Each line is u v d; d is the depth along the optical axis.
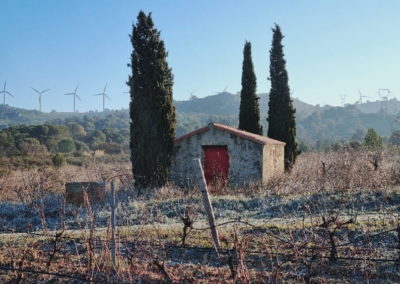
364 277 7.84
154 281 7.66
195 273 8.09
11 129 61.84
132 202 15.81
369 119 132.25
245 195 17.17
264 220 12.62
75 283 7.86
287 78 27.34
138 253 8.87
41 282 7.96
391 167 19.34
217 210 14.81
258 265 8.50
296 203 14.97
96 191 16.31
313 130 130.12
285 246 9.34
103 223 13.49
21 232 12.80
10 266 8.67
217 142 20.75
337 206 14.28
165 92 19.50
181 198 16.42
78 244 10.00
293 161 26.95
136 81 19.42
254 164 20.25
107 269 8.14
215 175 20.45
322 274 7.94
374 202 14.57
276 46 27.53
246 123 28.05
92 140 72.12
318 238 9.48
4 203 16.80
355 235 10.30
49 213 15.18
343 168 18.67
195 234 10.66
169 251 9.47
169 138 19.61
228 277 7.85
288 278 7.77
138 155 19.22
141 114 19.28
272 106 27.44
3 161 37.97
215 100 185.88
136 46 19.45
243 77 28.22
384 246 9.48
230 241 9.81
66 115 190.00
